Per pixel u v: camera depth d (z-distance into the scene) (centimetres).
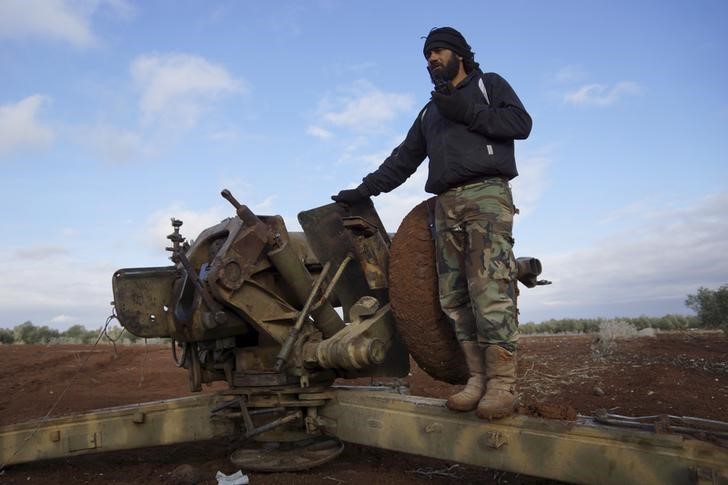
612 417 298
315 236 464
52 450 440
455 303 361
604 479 280
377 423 380
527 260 428
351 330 406
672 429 275
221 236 441
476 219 344
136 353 1631
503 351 327
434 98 343
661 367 770
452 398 334
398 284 390
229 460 452
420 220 394
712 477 250
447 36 376
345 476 395
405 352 444
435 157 362
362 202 450
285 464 399
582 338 1376
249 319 411
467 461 331
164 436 445
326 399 412
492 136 346
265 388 423
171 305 429
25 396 884
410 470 423
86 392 902
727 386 652
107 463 474
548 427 301
